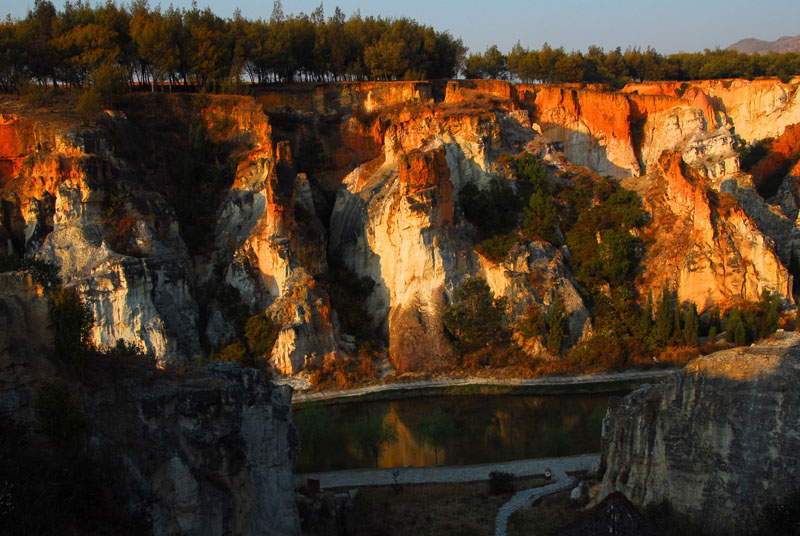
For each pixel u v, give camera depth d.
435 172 95.75
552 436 64.38
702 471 40.25
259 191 102.31
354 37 139.88
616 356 86.62
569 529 33.78
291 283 91.06
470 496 54.12
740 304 95.06
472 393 81.50
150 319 83.25
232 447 37.12
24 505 27.80
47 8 123.19
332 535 44.97
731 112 147.38
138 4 125.56
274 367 86.38
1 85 112.25
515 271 95.56
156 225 92.94
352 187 112.44
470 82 132.25
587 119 131.25
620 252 98.56
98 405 35.03
